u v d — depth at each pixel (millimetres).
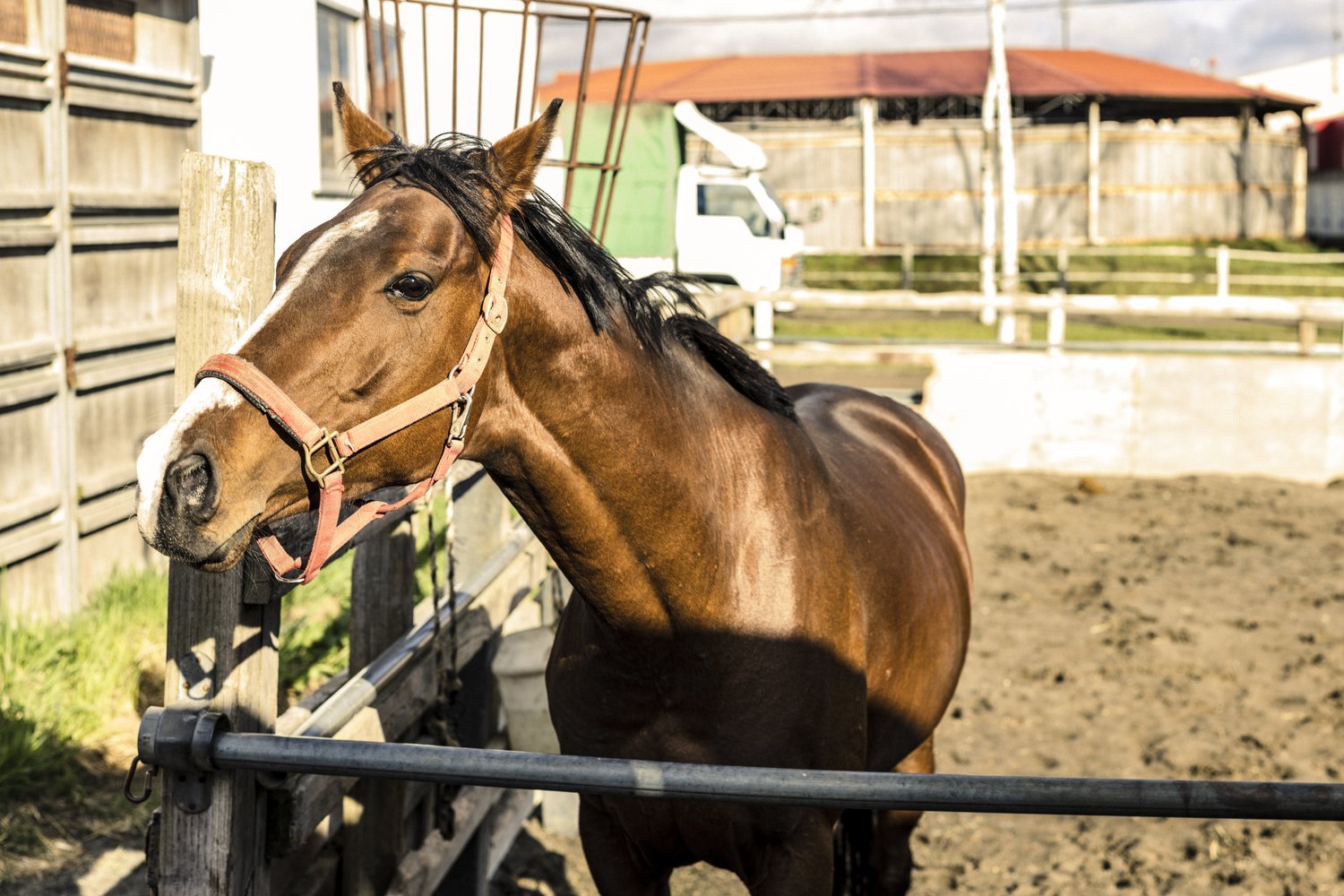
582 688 1876
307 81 5473
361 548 2539
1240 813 1362
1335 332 14641
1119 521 6949
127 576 4297
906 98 26375
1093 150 23703
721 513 1749
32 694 3314
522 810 3346
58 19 4043
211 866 1619
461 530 3266
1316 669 4633
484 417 1574
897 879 2621
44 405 4035
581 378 1611
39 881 2740
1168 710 4273
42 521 4012
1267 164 25656
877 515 2242
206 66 5086
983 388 8172
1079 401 8109
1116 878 3205
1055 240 23984
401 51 2656
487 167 1557
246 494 1370
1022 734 4082
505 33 6410
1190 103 27250
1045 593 5648
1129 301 8195
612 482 1645
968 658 4809
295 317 1400
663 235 13039
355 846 2406
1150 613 5324
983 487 7781
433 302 1463
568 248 1600
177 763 1552
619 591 1693
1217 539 6562
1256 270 20766
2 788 2963
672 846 1899
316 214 5617
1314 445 7887
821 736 1843
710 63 30016
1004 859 3344
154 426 4758
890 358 8203
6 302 3871
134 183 4594
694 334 1891
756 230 13742
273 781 1760
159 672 3723
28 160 3961
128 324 4594
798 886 1796
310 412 1396
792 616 1794
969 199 23484
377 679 2205
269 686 1741
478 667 3014
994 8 16016
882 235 23812
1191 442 8047
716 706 1762
